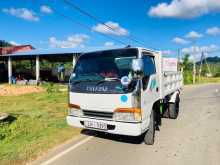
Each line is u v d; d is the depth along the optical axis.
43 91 20.19
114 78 5.71
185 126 8.79
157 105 7.24
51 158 5.60
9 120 9.12
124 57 5.97
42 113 10.81
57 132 7.75
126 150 6.17
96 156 5.76
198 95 21.69
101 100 5.80
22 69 39.28
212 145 6.60
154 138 7.05
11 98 16.03
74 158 5.62
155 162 5.41
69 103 6.46
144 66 6.17
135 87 5.51
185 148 6.34
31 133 7.64
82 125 6.23
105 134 7.50
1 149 6.16
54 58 33.38
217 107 13.66
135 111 5.50
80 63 6.49
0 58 35.00
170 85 9.30
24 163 5.31
